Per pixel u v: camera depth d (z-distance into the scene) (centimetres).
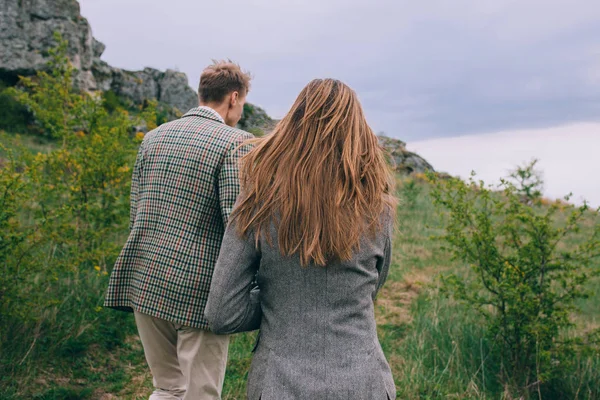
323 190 139
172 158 226
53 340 377
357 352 138
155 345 236
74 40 2336
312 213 137
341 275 140
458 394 362
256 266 149
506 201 407
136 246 230
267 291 146
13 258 372
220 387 232
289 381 134
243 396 343
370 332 145
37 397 321
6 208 360
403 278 649
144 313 221
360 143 146
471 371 386
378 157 151
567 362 366
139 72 3481
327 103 147
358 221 140
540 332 366
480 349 407
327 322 138
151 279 220
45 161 499
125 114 577
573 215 380
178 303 217
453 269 682
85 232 493
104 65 2891
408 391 360
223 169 218
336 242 136
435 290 555
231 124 260
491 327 392
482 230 400
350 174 141
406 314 527
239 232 144
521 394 372
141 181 239
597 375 382
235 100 253
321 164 140
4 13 2183
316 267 139
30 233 377
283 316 141
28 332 371
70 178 518
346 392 133
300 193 138
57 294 430
